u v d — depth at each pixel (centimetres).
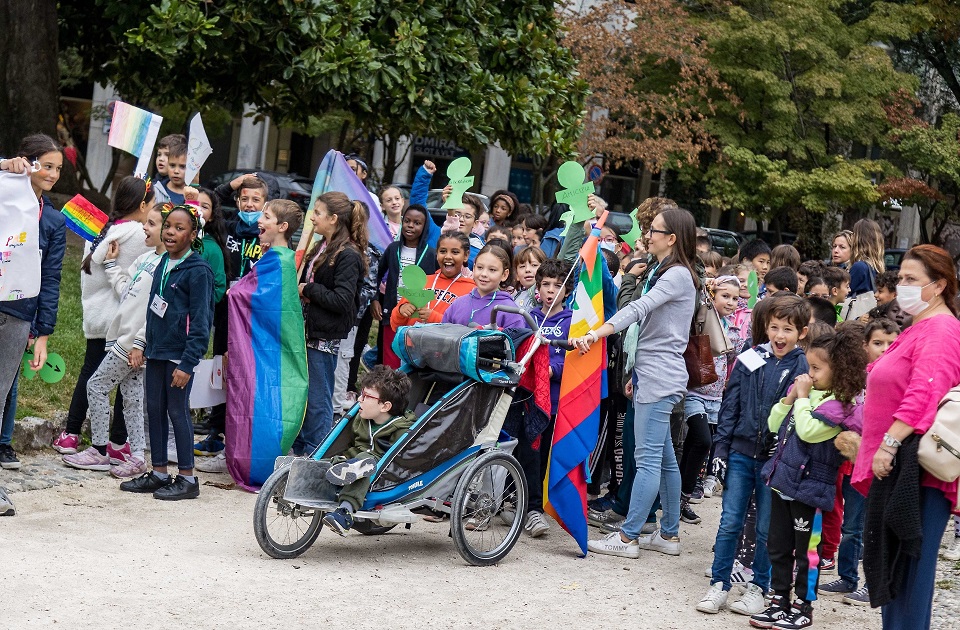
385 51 1336
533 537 718
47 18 1606
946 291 491
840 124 2950
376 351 898
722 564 594
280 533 646
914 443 471
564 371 680
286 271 765
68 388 867
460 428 633
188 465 719
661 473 693
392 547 656
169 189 841
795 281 840
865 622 592
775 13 2920
